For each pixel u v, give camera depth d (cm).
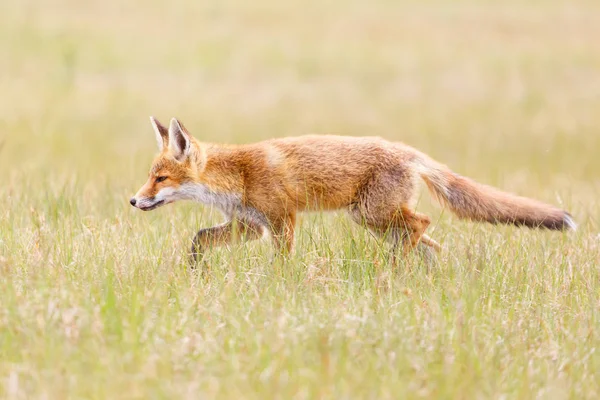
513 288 1098
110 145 2703
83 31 4691
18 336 892
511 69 4259
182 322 935
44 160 2277
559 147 2861
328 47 4631
